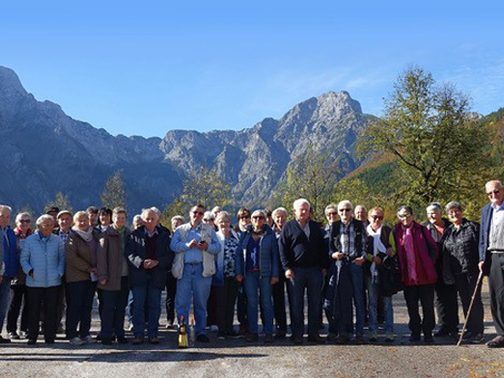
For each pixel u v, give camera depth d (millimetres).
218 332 10945
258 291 10500
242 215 10914
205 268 10211
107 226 10789
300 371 7547
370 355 8555
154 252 10070
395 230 10133
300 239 9883
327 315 10695
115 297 10047
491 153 37438
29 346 9703
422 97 37750
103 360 8438
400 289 9922
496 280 9164
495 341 9055
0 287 10078
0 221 9727
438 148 36969
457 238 10023
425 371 7469
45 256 10016
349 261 9773
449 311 10391
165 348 9438
